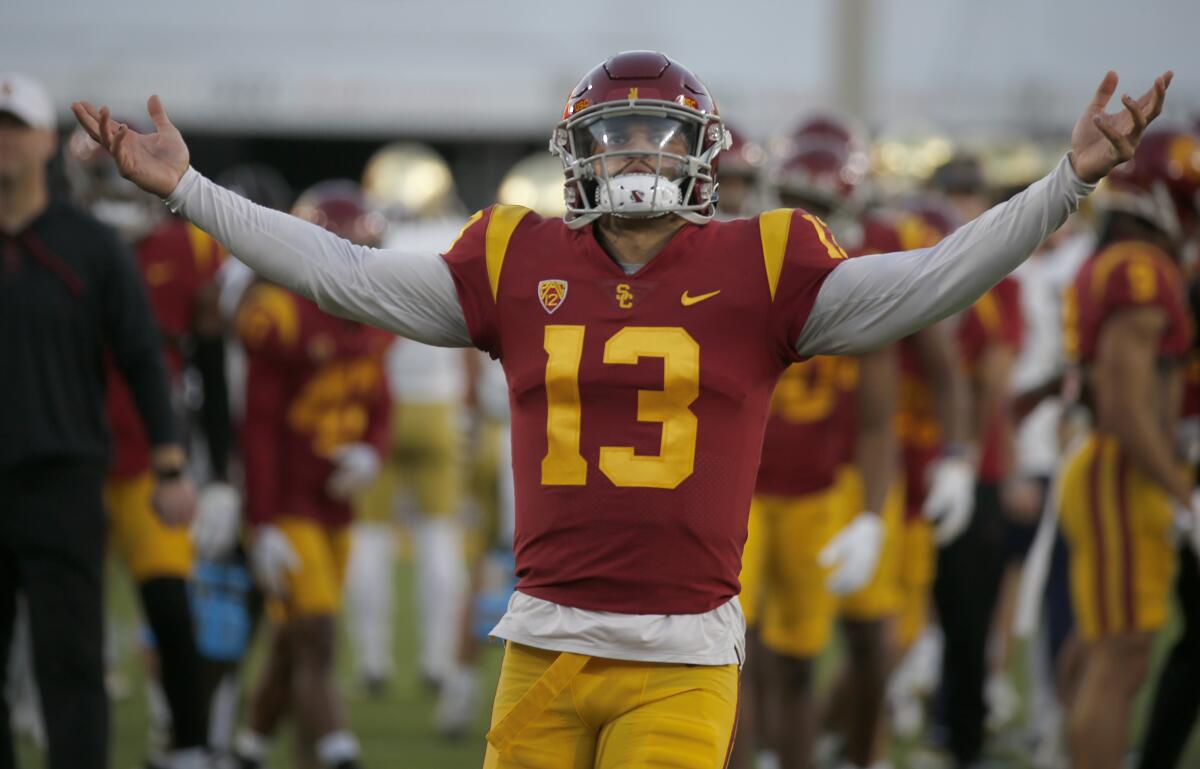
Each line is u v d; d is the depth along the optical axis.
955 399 21.28
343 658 32.94
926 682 27.36
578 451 11.16
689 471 11.06
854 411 19.59
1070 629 24.83
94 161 21.16
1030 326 27.14
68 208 16.86
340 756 20.98
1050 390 22.33
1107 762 17.94
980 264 10.69
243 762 22.31
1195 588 18.56
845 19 50.72
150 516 18.92
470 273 11.55
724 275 11.18
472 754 24.53
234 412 23.64
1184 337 17.89
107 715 16.42
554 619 11.20
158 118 11.30
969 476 21.31
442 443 29.03
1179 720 18.81
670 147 11.28
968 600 23.17
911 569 22.86
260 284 21.27
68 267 16.53
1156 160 18.06
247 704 23.39
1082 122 10.45
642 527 11.05
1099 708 18.03
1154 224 18.17
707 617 11.21
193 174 11.33
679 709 11.09
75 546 16.34
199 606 22.08
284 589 20.98
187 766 18.95
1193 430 18.81
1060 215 10.52
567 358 11.16
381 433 22.67
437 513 29.34
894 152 36.28
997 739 26.36
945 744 23.97
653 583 11.08
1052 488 26.55
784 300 11.12
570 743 11.30
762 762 21.45
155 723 22.55
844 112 50.72
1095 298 17.88
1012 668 33.22
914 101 67.44
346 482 21.42
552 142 11.85
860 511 19.25
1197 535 18.03
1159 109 10.11
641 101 11.23
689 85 11.45
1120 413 17.53
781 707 20.12
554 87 70.69
